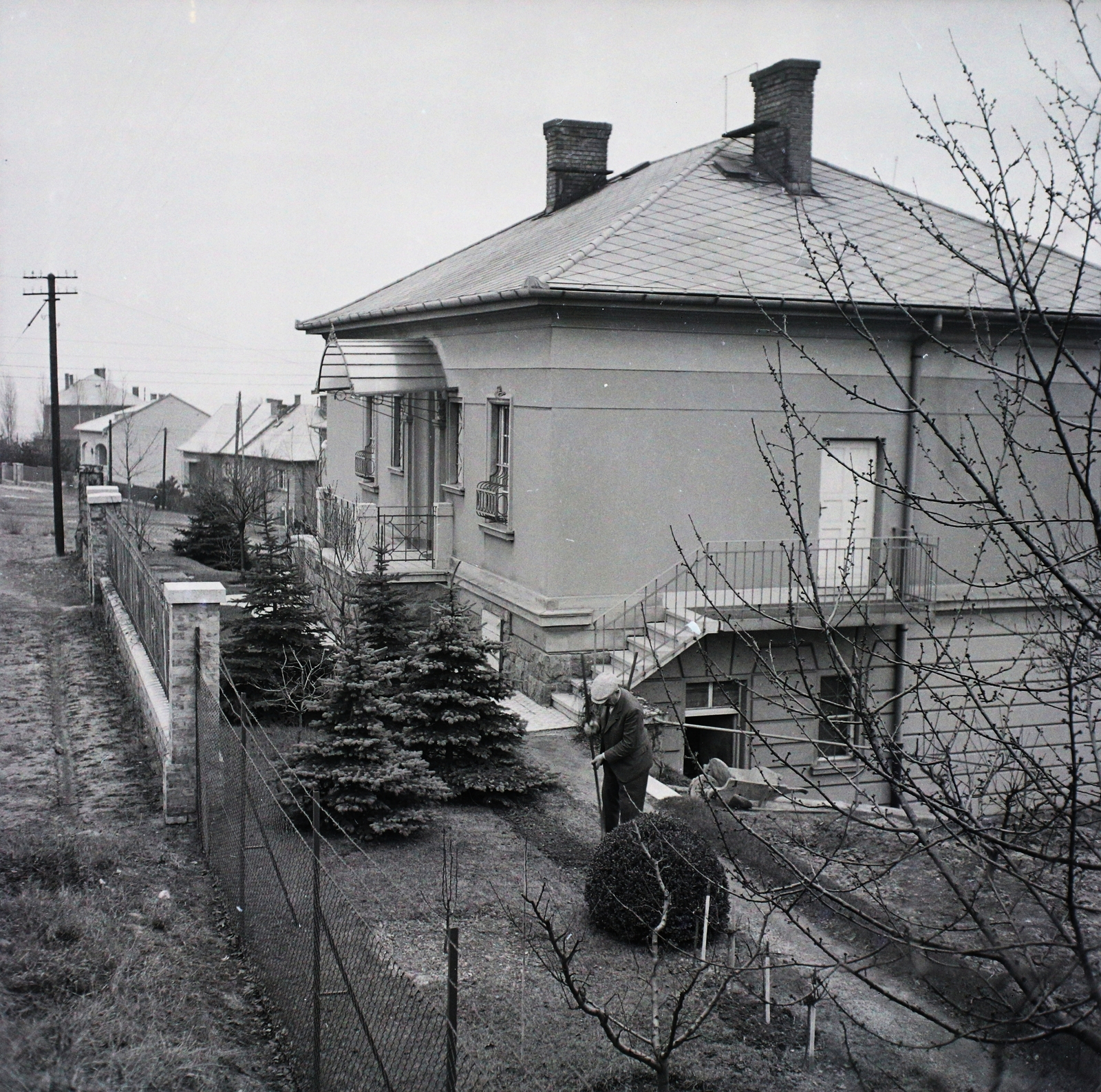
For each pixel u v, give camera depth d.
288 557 14.84
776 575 16.08
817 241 17.33
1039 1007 4.61
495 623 16.88
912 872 9.52
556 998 7.24
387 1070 5.21
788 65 18.92
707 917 7.16
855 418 16.30
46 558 30.39
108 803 10.89
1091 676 4.84
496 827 10.71
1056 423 4.57
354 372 19.02
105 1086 5.71
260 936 7.48
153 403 76.62
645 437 15.44
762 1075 6.62
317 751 10.02
